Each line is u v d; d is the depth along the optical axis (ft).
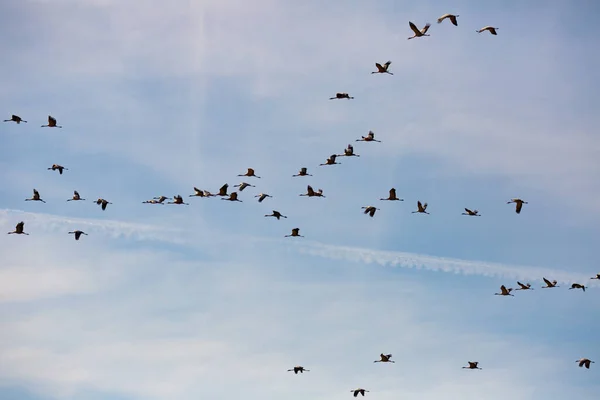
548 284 506.89
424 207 472.03
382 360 504.84
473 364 521.65
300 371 490.08
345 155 465.06
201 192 485.56
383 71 434.71
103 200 497.46
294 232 477.77
